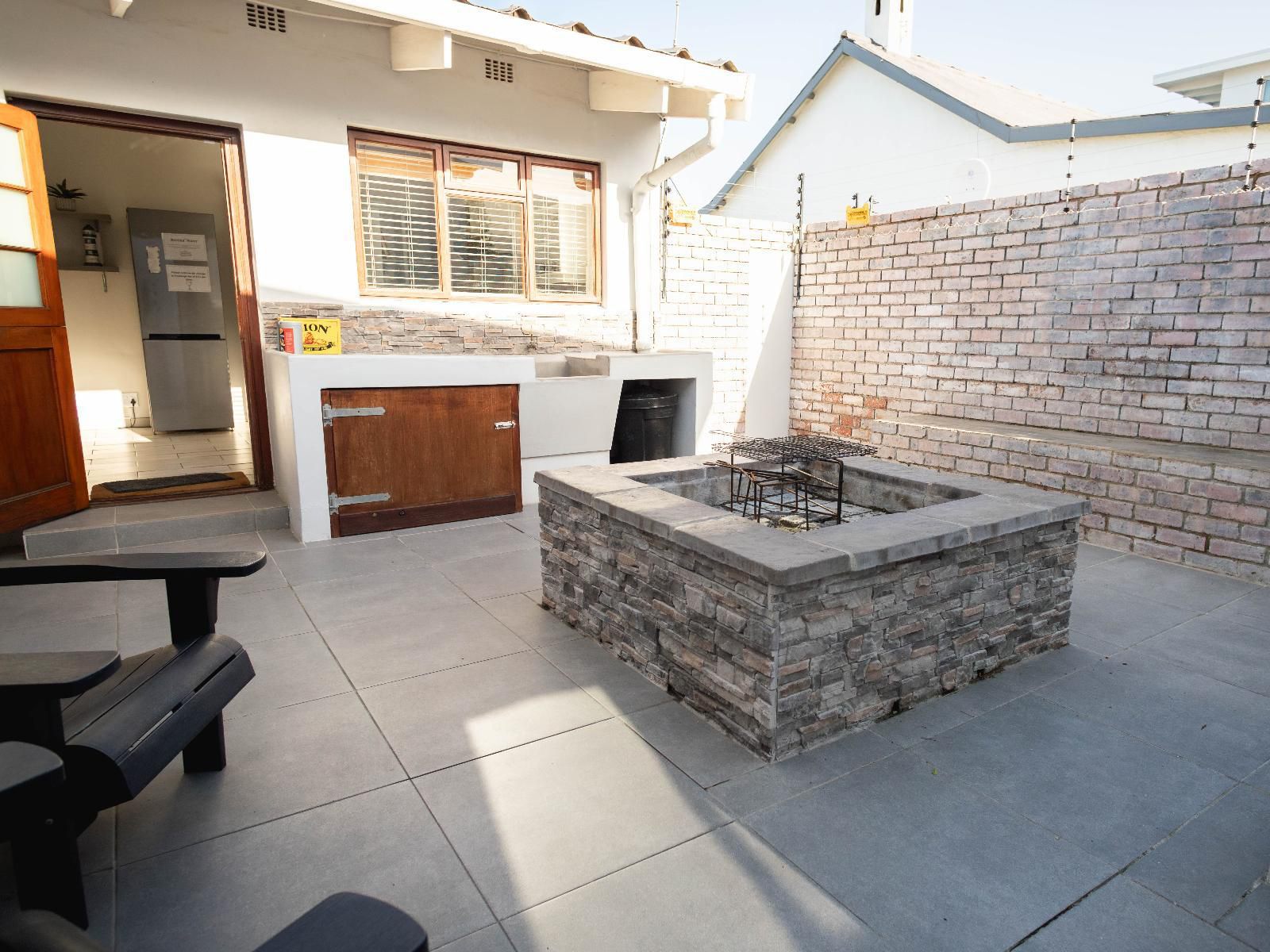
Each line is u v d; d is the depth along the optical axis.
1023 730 2.51
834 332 7.27
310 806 2.10
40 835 1.57
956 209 6.09
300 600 3.68
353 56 5.01
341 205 5.14
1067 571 3.10
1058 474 4.80
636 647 2.92
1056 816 2.07
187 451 6.66
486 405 5.13
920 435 5.65
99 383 7.81
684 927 1.68
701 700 2.59
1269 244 4.26
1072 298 5.29
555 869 1.86
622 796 2.15
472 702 2.68
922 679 2.67
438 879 1.82
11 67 4.12
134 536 4.44
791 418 7.89
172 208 7.88
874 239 6.75
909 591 2.55
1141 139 7.93
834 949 1.62
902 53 11.55
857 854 1.91
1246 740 2.46
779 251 7.44
